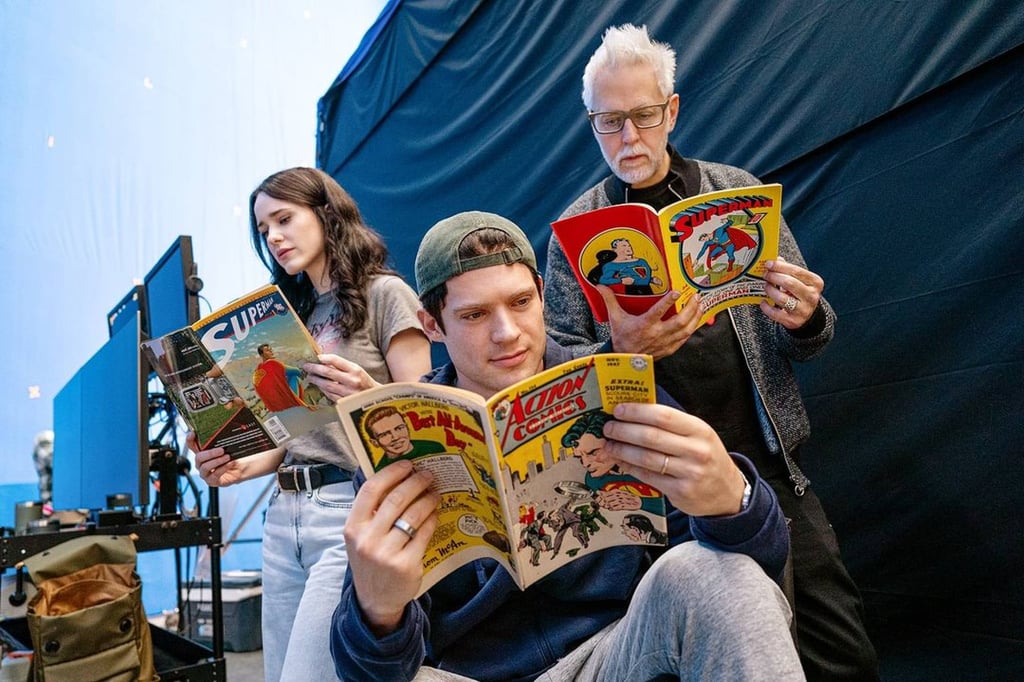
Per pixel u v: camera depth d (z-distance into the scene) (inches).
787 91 72.2
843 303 66.7
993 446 55.6
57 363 136.7
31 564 60.1
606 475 29.6
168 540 70.5
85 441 86.5
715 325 53.7
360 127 146.3
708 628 28.0
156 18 157.1
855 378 65.1
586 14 98.3
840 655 48.3
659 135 55.4
